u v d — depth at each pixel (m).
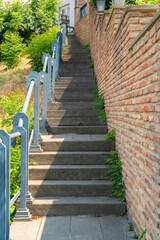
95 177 4.50
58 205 3.88
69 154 4.78
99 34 7.46
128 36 3.60
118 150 4.64
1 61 16.98
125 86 3.97
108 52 5.64
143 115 2.93
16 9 18.36
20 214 3.73
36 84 4.88
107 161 4.63
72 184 4.21
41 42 10.81
